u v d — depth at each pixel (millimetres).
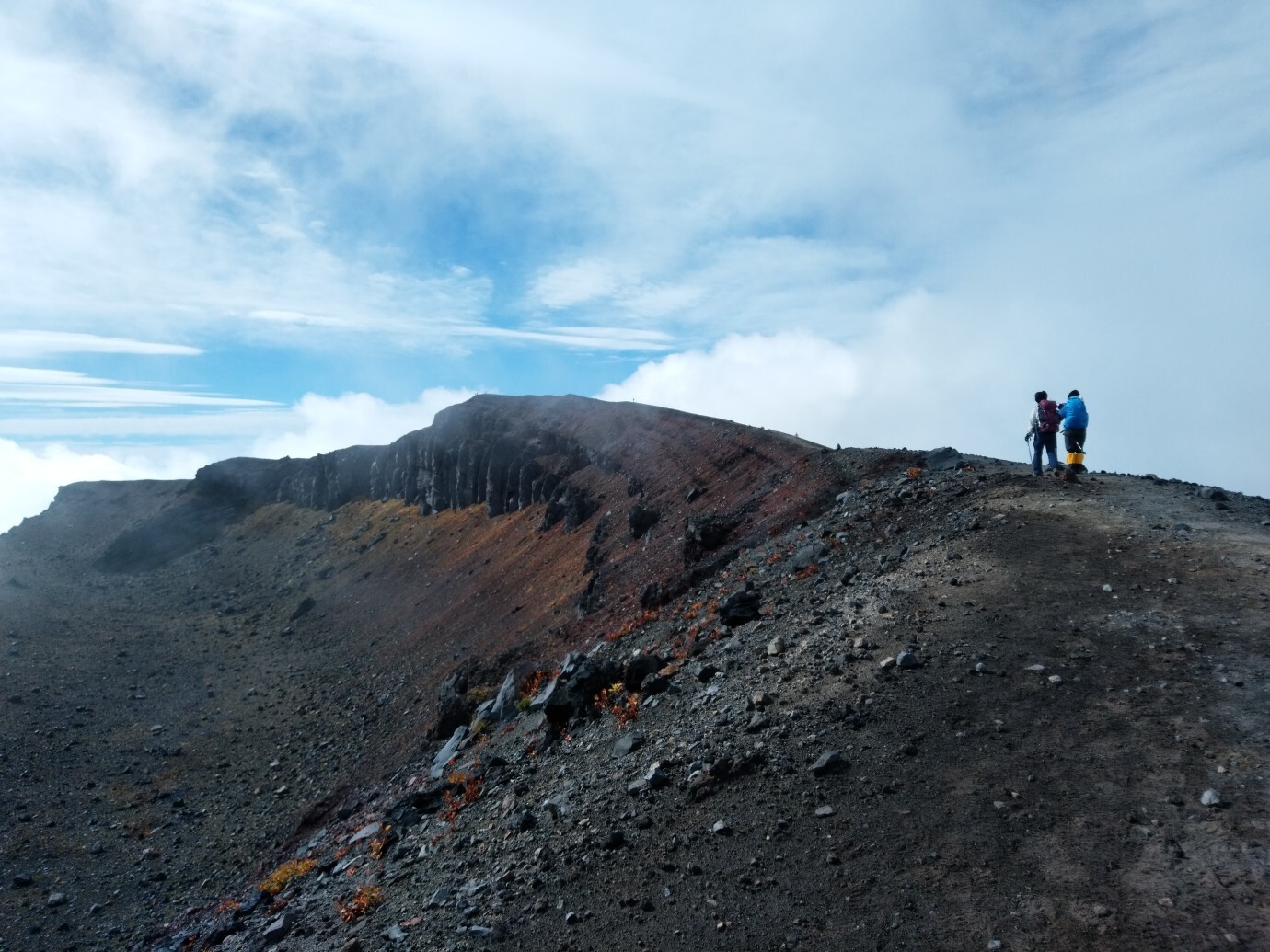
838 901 8930
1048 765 10055
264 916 17234
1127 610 13242
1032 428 21344
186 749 47031
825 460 29359
